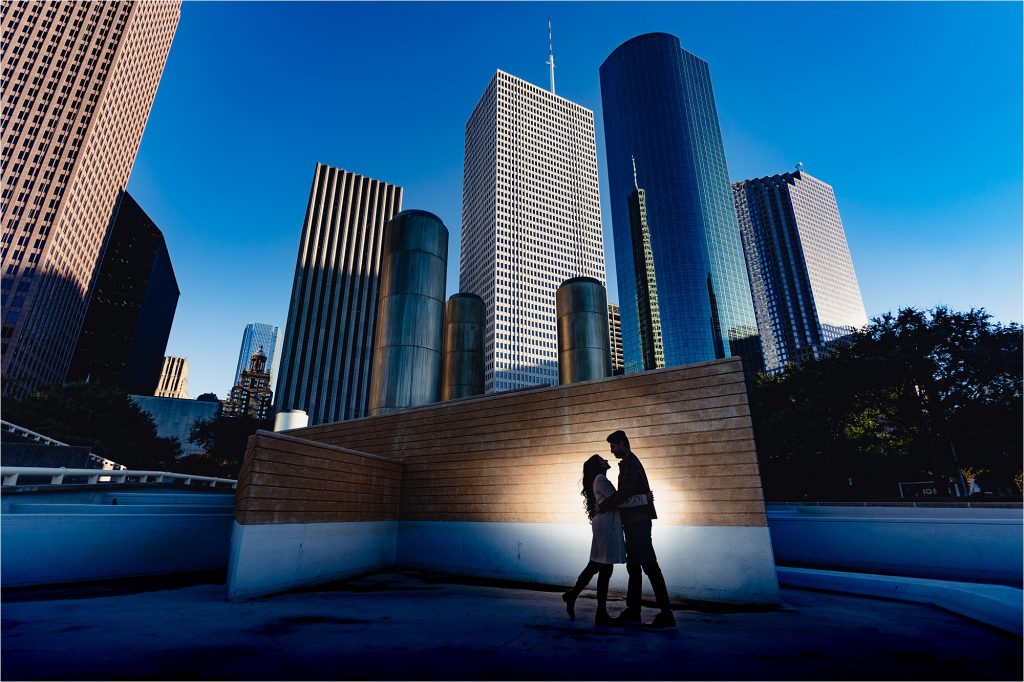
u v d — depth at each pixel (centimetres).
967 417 2881
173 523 789
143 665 286
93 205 10088
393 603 547
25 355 8212
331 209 10338
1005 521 762
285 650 329
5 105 8975
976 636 390
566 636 380
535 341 13750
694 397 722
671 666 297
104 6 10444
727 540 639
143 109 12081
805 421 3316
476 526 869
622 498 456
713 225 14275
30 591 595
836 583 700
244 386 14112
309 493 724
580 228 16088
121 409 5481
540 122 16425
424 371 1515
